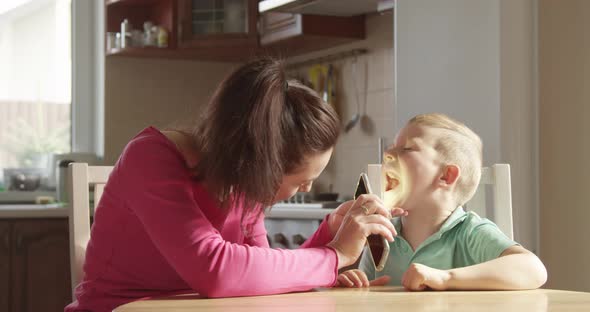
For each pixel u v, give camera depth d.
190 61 4.40
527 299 1.14
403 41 2.85
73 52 4.39
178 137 1.28
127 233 1.30
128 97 4.25
